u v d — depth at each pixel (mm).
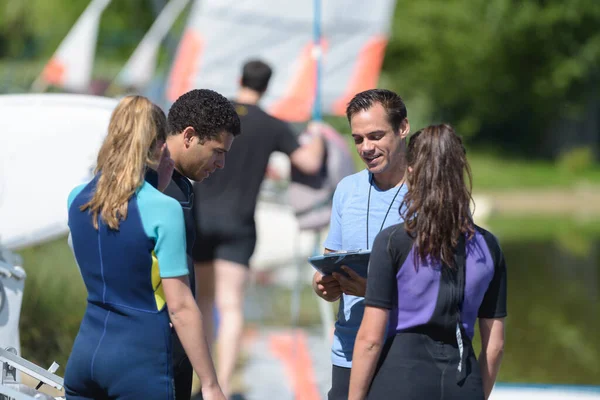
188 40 30203
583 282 44094
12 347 13469
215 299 20203
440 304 10742
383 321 10820
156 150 10984
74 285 24953
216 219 19875
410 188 10984
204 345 10625
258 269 35188
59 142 18297
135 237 10484
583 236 65188
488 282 10992
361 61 29656
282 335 28906
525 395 19641
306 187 21953
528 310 37344
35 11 91375
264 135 20344
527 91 109000
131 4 92750
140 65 42062
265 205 34344
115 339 10570
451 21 105625
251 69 20734
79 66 39500
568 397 19516
